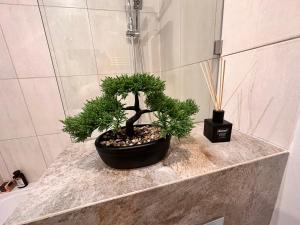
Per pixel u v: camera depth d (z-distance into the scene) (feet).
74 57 2.43
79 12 2.30
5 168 3.58
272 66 1.40
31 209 0.91
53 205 0.93
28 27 2.91
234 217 1.40
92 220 0.96
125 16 2.42
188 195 1.15
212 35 1.97
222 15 1.86
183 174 1.16
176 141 1.67
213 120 1.64
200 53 2.07
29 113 3.35
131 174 1.18
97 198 0.97
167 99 1.32
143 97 1.34
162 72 2.42
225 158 1.34
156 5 2.32
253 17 1.51
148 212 1.07
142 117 1.68
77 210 0.91
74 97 2.51
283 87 1.33
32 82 3.20
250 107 1.68
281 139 1.42
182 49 2.25
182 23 2.20
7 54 2.96
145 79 1.19
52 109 3.43
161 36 2.37
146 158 1.21
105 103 1.16
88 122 1.08
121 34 2.48
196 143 1.62
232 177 1.26
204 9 1.97
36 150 3.60
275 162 1.37
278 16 1.30
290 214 1.43
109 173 1.21
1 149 3.43
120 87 1.14
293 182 1.37
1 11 2.73
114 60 2.55
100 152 1.18
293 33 1.21
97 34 2.42
